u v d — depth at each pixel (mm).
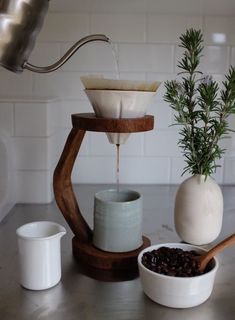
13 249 691
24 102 878
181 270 508
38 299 524
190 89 665
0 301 519
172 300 495
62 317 485
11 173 898
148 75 1027
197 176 666
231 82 623
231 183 1100
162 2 954
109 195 670
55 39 1001
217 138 652
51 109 912
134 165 1079
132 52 1016
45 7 578
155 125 1053
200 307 507
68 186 656
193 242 673
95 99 565
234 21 1005
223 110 640
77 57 1015
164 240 731
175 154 1070
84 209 914
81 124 584
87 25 999
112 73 1025
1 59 547
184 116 657
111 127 562
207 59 1020
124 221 607
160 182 1089
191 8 979
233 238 541
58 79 1024
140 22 1000
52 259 547
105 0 950
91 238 665
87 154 1069
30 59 1008
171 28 1004
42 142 902
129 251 618
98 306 509
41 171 919
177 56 1017
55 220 841
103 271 606
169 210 920
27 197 933
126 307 507
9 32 537
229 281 578
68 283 568
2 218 841
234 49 1021
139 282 575
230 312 498
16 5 530
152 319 481
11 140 896
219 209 664
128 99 553
